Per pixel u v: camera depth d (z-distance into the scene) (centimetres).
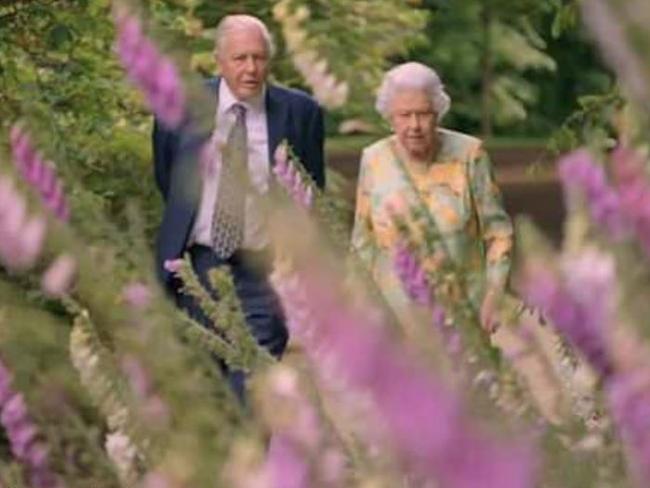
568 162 280
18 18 1451
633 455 216
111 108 1424
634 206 255
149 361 308
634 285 234
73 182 367
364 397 158
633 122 249
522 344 294
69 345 317
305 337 260
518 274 254
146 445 311
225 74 1101
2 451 357
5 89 1358
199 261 1030
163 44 357
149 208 1162
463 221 948
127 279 324
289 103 1105
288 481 238
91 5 1454
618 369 221
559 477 249
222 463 261
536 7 823
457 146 955
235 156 280
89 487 350
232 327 430
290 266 174
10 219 284
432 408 151
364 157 925
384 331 161
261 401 259
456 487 149
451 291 360
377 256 399
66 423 347
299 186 464
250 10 1180
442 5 816
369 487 229
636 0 185
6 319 296
